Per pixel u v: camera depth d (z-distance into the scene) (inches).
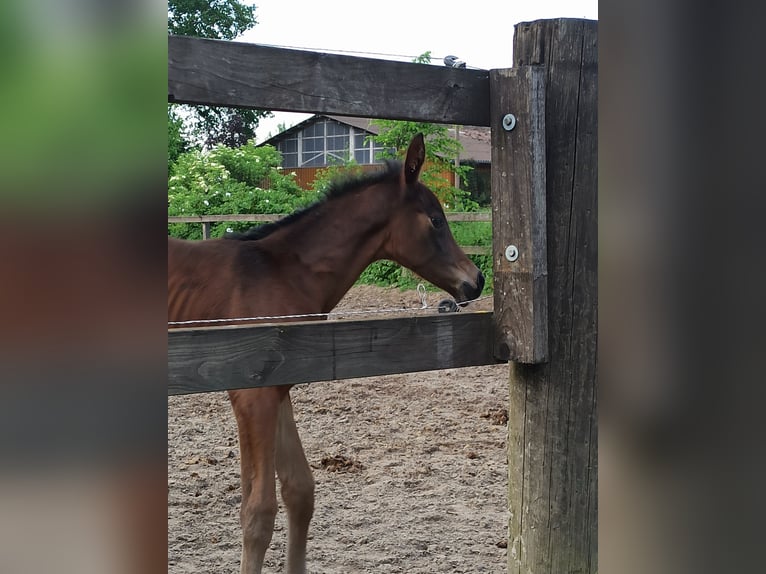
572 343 93.6
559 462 94.3
